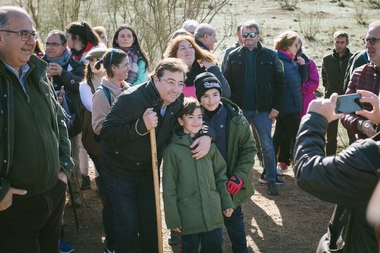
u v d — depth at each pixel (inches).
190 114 161.2
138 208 169.5
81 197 208.1
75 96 221.6
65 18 414.9
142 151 159.5
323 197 95.9
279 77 251.1
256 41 249.9
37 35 137.0
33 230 143.2
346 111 106.0
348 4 970.7
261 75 248.8
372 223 86.7
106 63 176.7
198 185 161.2
